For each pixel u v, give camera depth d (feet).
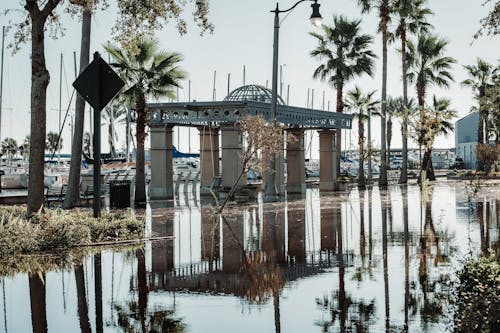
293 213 71.77
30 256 39.29
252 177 159.53
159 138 108.37
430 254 37.81
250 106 100.22
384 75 149.89
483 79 183.93
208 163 125.39
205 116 104.42
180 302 25.90
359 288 28.02
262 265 35.65
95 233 45.80
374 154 158.61
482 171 186.91
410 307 24.12
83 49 77.92
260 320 22.65
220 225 59.67
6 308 24.97
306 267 34.45
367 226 55.36
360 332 20.75
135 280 31.07
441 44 166.71
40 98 48.16
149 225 60.34
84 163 196.13
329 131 128.47
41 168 48.44
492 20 31.89
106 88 44.75
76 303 25.82
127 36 57.93
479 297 21.83
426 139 106.42
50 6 48.24
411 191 118.21
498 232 48.60
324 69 153.38
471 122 274.36
